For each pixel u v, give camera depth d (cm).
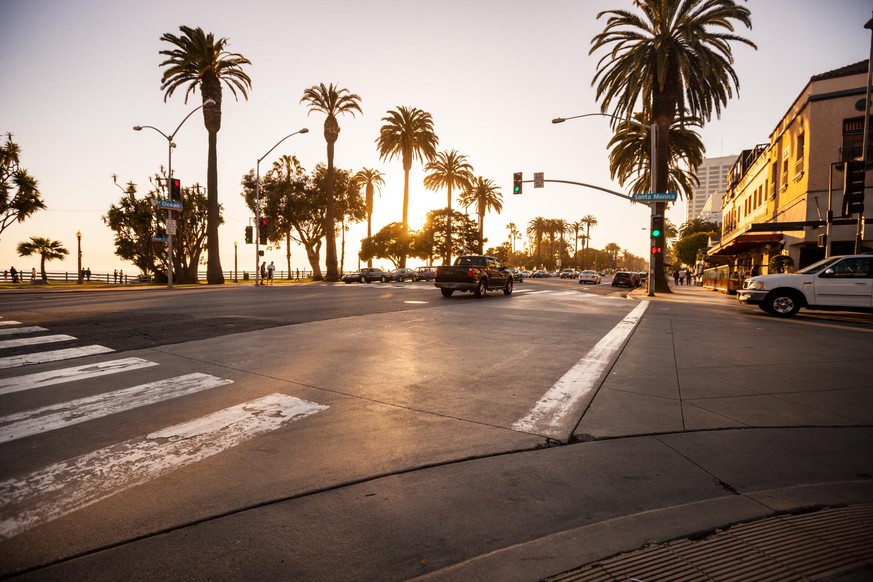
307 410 466
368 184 6806
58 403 477
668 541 249
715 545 245
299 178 5447
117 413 451
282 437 397
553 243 12725
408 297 1958
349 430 415
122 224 4131
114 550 243
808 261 2303
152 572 226
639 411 475
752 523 266
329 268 4534
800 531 256
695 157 3209
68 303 1417
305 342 823
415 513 281
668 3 2605
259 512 281
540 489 312
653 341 912
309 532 261
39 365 630
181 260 4266
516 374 623
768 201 2917
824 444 394
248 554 241
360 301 1684
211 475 327
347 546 248
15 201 3172
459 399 509
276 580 222
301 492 304
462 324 1114
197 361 664
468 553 242
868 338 980
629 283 4581
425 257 7144
